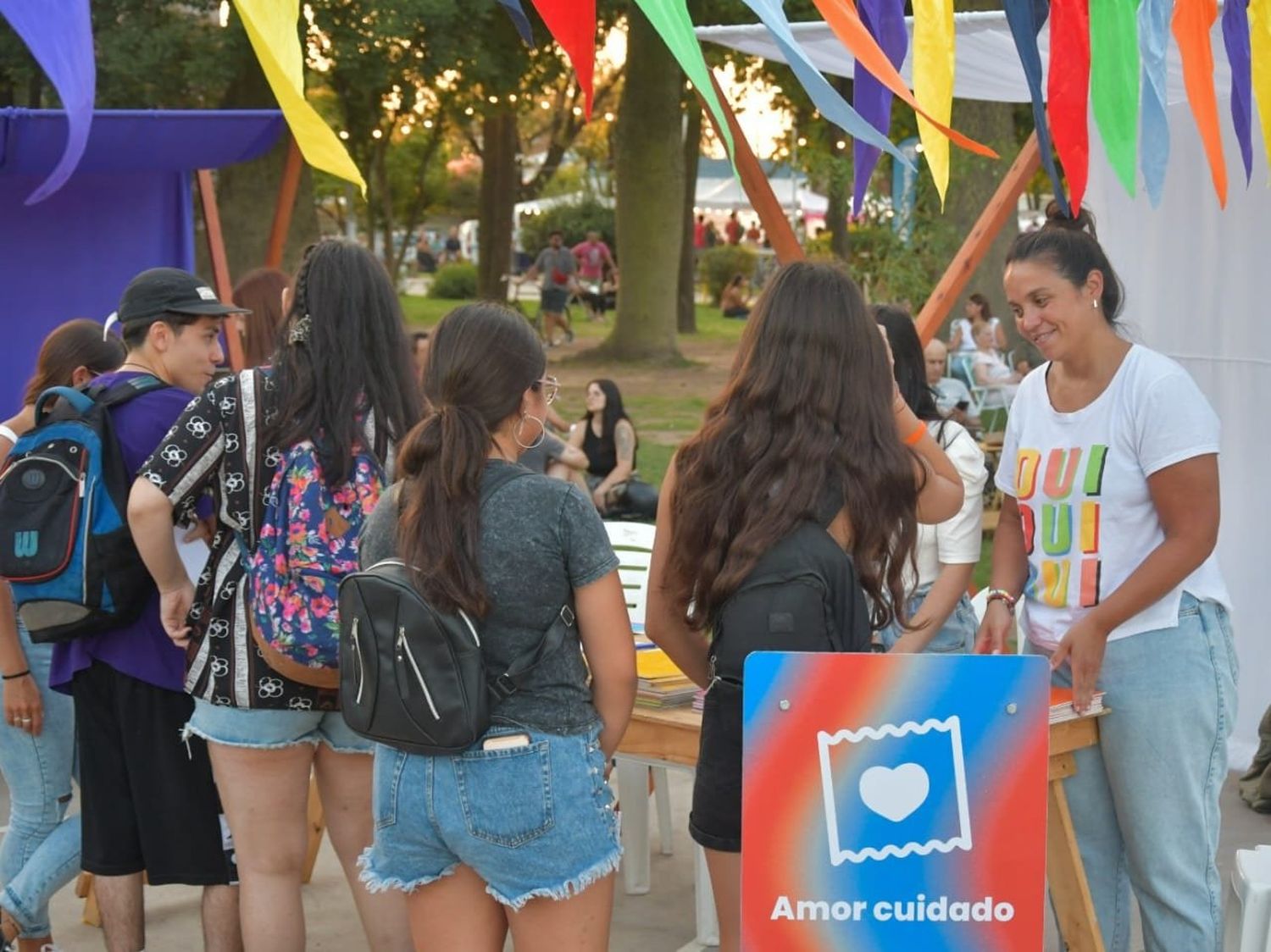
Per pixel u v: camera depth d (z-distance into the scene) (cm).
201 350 326
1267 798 478
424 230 5034
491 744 230
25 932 350
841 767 206
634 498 788
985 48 434
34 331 570
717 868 247
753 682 205
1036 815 207
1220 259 505
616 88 3033
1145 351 289
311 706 284
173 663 313
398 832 238
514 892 235
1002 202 534
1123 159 256
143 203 578
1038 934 208
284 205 566
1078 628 287
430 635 226
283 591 278
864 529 236
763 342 242
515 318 244
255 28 151
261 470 281
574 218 3809
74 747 358
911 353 320
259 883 292
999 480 317
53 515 301
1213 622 294
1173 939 296
